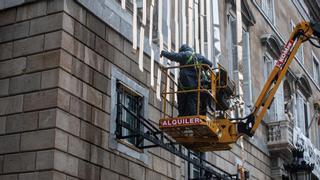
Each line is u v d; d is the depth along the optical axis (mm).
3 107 14375
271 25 34125
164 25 19469
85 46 15156
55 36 14352
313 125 39312
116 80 16250
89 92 15016
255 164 27703
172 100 18375
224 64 25875
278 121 30250
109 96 15867
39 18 14727
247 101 27625
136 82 17219
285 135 29844
